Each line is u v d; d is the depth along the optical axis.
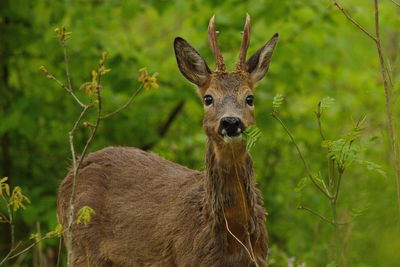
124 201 10.17
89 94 7.87
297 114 15.06
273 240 13.69
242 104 8.86
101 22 14.69
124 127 14.12
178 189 9.66
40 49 13.96
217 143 8.73
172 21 16.27
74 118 14.22
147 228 9.73
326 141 7.73
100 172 10.67
